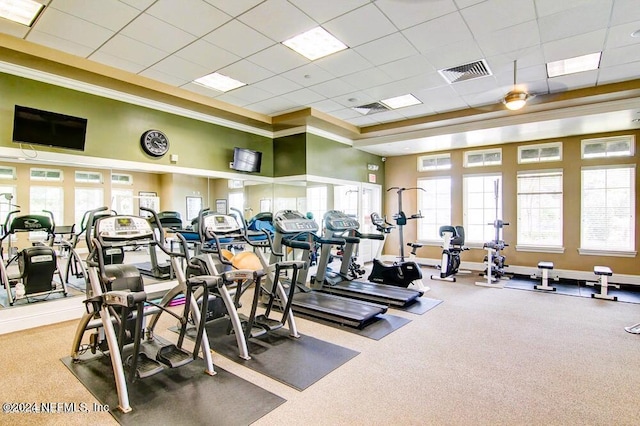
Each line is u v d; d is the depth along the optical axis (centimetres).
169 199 582
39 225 459
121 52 408
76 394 261
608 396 260
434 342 367
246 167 671
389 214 941
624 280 643
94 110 475
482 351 343
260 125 696
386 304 500
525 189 745
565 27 355
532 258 734
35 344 358
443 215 858
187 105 565
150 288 515
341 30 363
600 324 424
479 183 805
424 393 264
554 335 387
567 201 696
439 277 702
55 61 400
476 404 249
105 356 322
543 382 281
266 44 392
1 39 362
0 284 452
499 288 621
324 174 737
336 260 802
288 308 379
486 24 350
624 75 476
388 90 538
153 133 536
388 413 238
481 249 792
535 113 595
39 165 456
